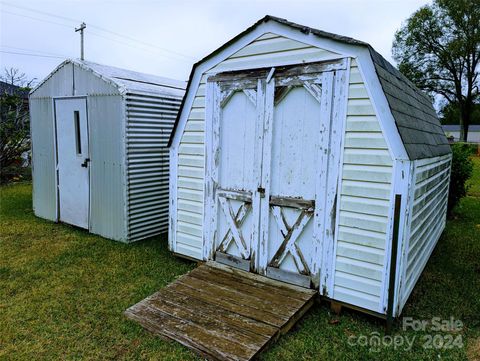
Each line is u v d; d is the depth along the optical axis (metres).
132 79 5.07
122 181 4.59
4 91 9.59
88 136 4.95
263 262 3.36
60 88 5.26
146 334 2.54
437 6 26.30
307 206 3.02
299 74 2.98
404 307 3.03
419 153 2.75
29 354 2.31
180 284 3.21
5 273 3.61
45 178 5.76
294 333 2.63
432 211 3.94
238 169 3.48
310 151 2.99
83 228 5.26
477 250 4.71
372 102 2.62
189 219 3.95
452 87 27.84
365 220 2.71
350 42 2.66
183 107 3.86
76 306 2.95
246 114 3.38
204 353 2.28
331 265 2.92
